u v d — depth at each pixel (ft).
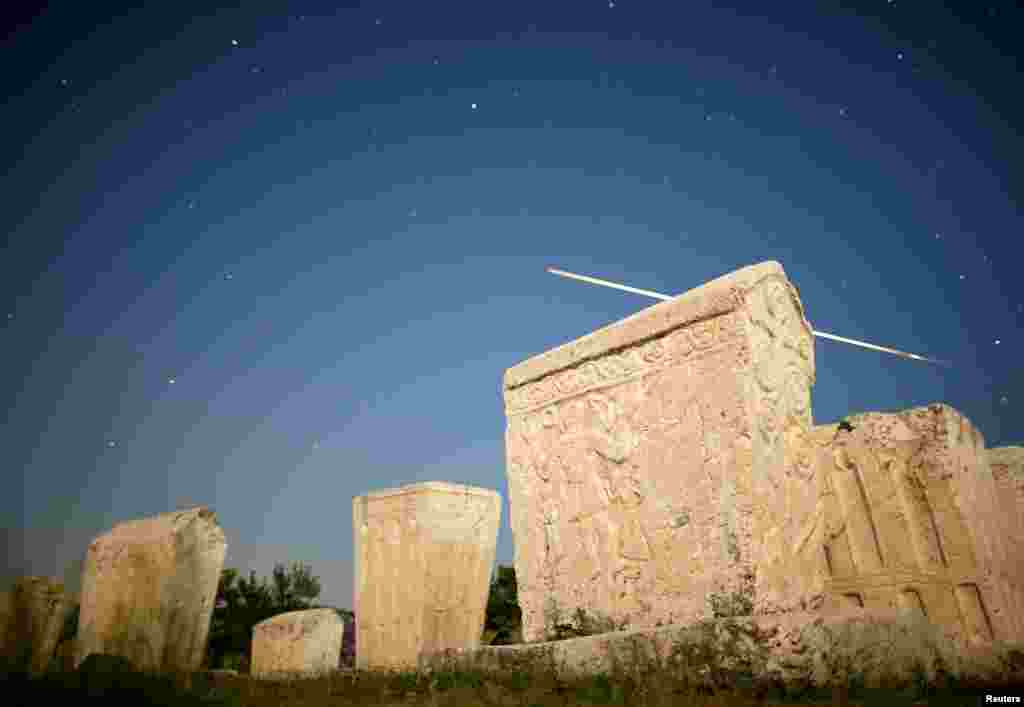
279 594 64.18
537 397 27.14
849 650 16.44
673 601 21.33
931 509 29.55
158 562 34.50
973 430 31.89
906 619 18.39
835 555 31.24
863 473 31.32
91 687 16.98
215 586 35.70
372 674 23.88
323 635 42.22
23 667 16.80
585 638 19.11
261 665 42.50
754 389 21.08
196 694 18.54
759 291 22.20
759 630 16.39
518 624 54.85
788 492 21.42
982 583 27.99
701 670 16.34
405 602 39.63
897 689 15.57
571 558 24.68
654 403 23.18
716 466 21.11
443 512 41.09
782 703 14.42
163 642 32.58
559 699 16.38
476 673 19.90
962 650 20.56
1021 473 33.78
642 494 22.90
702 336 22.31
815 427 33.68
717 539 20.62
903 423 31.01
